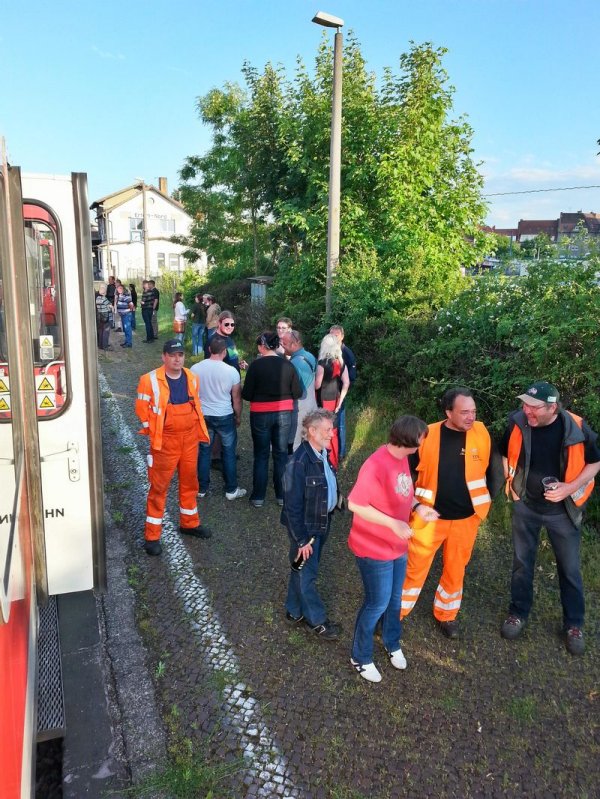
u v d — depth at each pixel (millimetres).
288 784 2938
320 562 5016
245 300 17422
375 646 3963
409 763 3068
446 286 10453
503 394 6125
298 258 13820
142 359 14773
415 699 3496
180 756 3061
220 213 21688
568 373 5469
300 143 13289
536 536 3945
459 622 4188
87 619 4191
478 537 5355
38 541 3502
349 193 11938
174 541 5355
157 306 18156
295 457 3740
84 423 3686
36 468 3443
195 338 14273
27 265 3303
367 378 8805
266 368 5762
